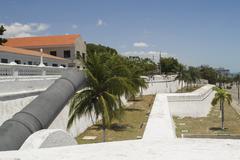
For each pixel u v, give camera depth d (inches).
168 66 3727.9
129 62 1288.1
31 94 579.5
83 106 698.2
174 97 1547.7
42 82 661.9
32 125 386.0
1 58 1082.1
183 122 1374.3
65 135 319.0
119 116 754.2
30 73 687.1
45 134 295.3
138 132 840.9
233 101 2807.6
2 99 479.2
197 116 1578.5
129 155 199.9
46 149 220.2
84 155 200.8
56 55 1942.7
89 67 708.7
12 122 373.4
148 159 190.2
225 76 5689.0
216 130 1200.2
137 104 1521.9
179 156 196.4
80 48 2059.5
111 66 746.8
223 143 235.5
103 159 191.2
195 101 1581.0
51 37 2070.6
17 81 558.3
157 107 1059.9
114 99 696.4
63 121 709.3
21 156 200.1
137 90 1293.1
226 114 1753.2
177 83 2947.8
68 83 550.3
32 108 421.1
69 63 1846.7
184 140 251.6
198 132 1095.6
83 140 747.4
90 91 698.2
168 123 695.1
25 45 1969.7
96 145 232.5
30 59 1295.5
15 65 616.1
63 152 209.8
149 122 710.5
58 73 834.2
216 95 1397.6
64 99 507.5
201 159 189.2
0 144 325.1
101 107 685.9
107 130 870.4
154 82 2258.9
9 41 2063.2
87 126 910.4
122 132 844.0
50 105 454.9
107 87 705.6
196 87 3191.4
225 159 188.7
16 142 344.5
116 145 231.8
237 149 214.4
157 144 234.1
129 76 929.5
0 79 532.4
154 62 3698.3
